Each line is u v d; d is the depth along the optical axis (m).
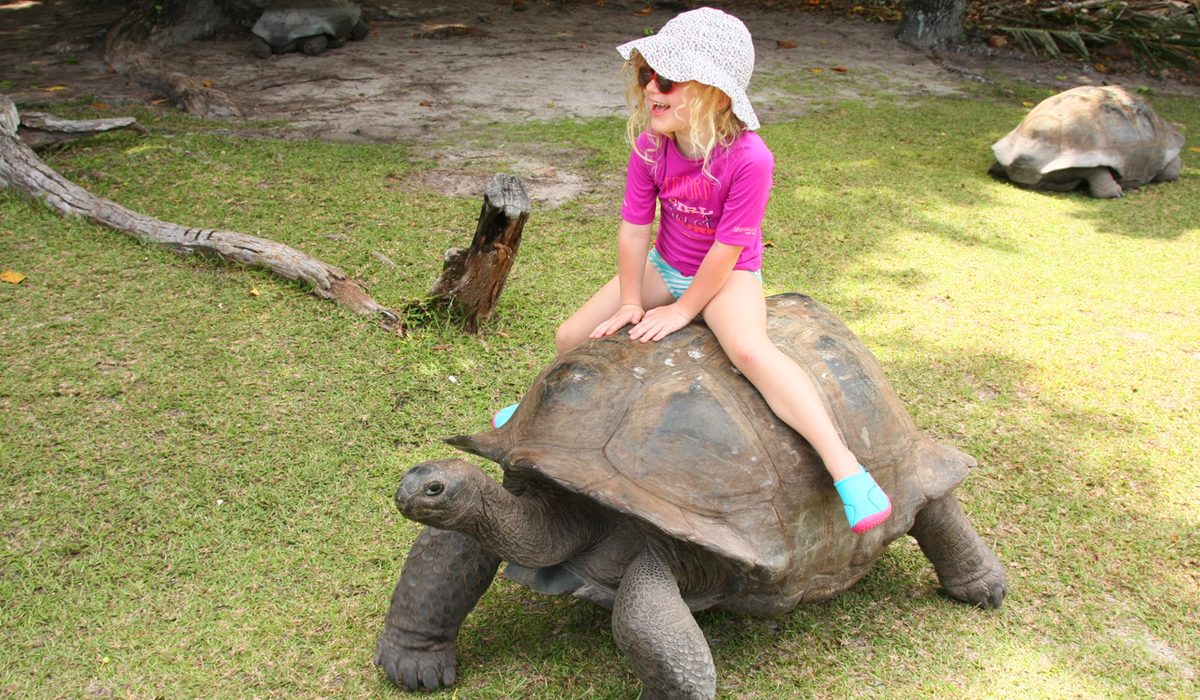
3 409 3.27
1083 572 2.73
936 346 4.18
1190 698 2.27
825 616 2.56
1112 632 2.50
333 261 4.63
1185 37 10.55
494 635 2.45
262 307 4.08
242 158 6.14
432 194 5.73
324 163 6.16
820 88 9.09
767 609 2.21
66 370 3.51
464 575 2.20
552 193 5.92
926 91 9.19
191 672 2.26
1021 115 8.38
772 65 9.94
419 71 9.09
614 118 7.74
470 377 3.70
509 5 12.52
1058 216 6.04
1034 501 3.07
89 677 2.24
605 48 10.45
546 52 10.15
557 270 4.76
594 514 2.16
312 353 3.76
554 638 2.44
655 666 1.94
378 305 4.08
